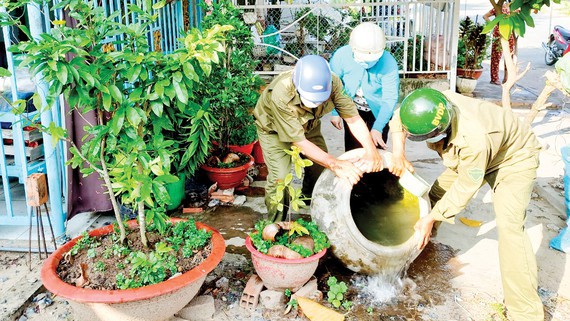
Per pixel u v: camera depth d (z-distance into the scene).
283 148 3.60
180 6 5.82
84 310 2.53
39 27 3.26
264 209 4.49
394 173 3.20
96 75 2.48
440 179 3.57
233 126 5.03
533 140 2.88
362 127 3.40
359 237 3.03
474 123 2.61
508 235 2.85
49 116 3.41
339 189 3.13
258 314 3.00
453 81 8.21
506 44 4.65
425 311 3.06
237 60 4.94
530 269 2.82
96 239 3.01
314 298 3.11
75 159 2.75
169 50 5.52
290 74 3.22
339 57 4.12
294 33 8.89
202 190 4.71
